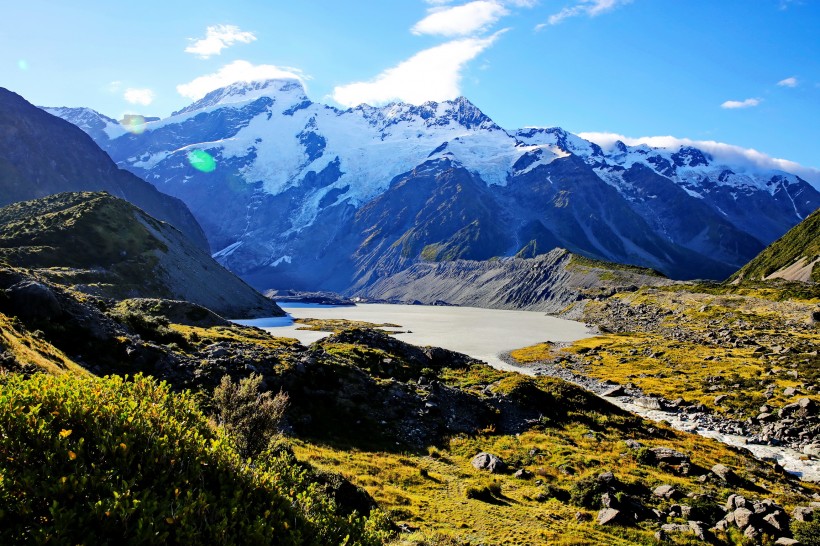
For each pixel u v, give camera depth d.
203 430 11.62
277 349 59.31
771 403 68.25
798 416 61.75
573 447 43.62
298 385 46.72
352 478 29.86
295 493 11.91
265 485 10.55
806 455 51.66
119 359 41.66
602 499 30.38
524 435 46.97
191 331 68.19
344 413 45.06
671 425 62.44
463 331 188.88
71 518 6.54
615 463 39.44
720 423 63.84
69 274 139.88
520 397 55.25
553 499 31.47
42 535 6.25
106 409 9.32
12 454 7.53
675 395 78.00
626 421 53.78
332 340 73.94
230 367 46.03
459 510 27.23
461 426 47.84
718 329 144.88
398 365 62.50
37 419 8.13
